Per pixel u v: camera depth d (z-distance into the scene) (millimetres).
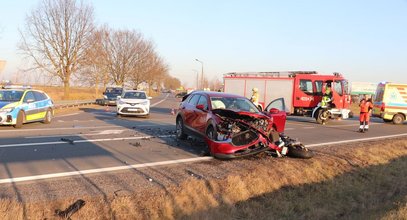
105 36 52938
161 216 5160
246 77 23953
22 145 9414
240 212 5754
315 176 7789
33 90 14648
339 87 20953
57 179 6301
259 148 8492
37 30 38906
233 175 6938
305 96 21609
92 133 12281
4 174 6508
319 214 6094
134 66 59062
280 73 22812
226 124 8469
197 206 5590
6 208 4746
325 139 13234
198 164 7926
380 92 24125
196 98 10742
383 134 16141
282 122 11039
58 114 21344
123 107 19688
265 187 6793
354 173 8406
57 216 4754
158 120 18875
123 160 8086
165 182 6391
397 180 8305
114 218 4891
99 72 47219
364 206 6609
